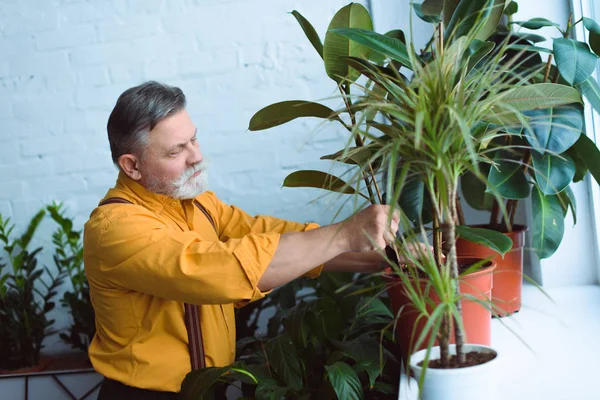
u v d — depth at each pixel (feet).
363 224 5.01
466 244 6.45
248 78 9.60
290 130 9.55
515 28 7.34
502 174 6.01
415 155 3.64
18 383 9.39
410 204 6.23
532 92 4.44
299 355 6.43
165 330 6.09
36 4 9.87
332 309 6.68
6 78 9.99
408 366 3.59
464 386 3.50
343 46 5.25
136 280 5.58
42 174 10.07
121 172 6.41
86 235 5.95
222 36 9.60
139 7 9.71
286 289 8.12
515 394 4.38
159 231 5.59
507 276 6.35
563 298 6.93
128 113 5.95
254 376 5.75
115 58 9.80
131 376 6.02
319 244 5.15
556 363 4.93
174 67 9.70
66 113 9.95
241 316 8.82
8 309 9.75
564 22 7.30
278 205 9.62
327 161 9.47
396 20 9.08
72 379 9.41
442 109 3.47
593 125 7.22
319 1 9.43
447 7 5.54
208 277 5.26
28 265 9.84
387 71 4.98
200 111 9.68
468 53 5.00
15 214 10.14
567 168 5.69
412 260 3.64
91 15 9.80
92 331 9.46
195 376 5.64
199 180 6.22
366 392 6.20
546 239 6.06
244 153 9.64
